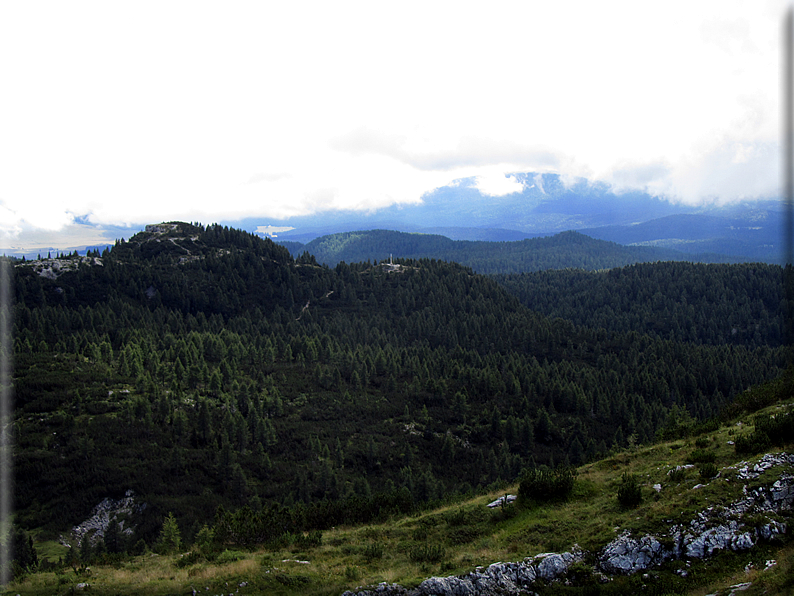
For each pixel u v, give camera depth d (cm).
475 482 8712
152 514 6175
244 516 3450
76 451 6712
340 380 11275
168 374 9694
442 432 9944
